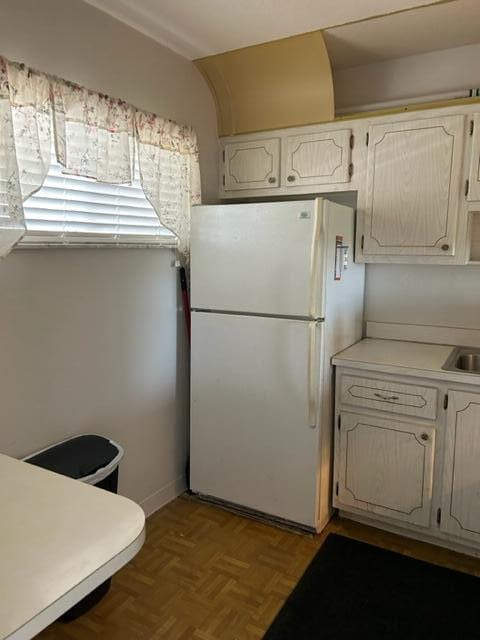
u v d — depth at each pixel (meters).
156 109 2.36
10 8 1.68
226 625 1.83
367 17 2.14
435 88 2.56
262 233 2.30
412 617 1.87
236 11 2.06
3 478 1.20
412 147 2.35
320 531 2.42
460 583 2.06
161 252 2.50
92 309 2.13
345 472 2.44
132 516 1.03
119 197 2.19
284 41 2.36
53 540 0.94
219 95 2.76
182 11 2.05
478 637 1.77
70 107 1.86
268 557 2.22
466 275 2.60
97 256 2.13
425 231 2.37
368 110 2.72
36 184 1.72
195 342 2.56
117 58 2.12
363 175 2.48
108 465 1.87
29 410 1.89
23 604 0.78
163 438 2.63
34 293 1.88
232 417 2.50
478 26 2.24
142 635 1.78
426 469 2.23
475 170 2.23
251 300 2.37
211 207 2.42
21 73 1.67
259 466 2.46
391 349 2.57
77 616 1.85
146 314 2.44
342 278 2.46
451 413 2.14
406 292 2.76
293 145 2.64
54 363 1.98
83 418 2.13
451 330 2.65
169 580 2.06
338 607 1.92
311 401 2.26
